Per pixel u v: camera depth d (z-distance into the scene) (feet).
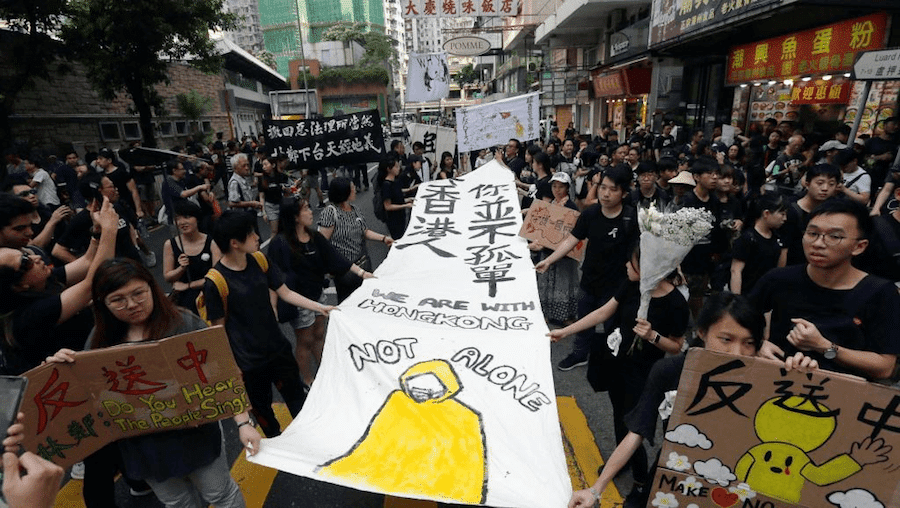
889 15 24.91
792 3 24.57
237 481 11.06
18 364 8.22
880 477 5.45
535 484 7.41
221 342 6.95
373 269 24.76
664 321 8.59
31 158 32.07
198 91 82.28
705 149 27.53
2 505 4.63
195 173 28.89
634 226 12.82
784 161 25.46
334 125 22.33
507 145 29.07
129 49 42.50
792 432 5.64
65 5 37.93
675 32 38.29
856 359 6.70
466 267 14.82
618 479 10.74
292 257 13.03
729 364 5.59
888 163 22.74
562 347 16.44
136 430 7.16
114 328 7.26
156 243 32.17
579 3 56.70
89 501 8.95
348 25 302.66
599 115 77.56
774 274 7.96
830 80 30.96
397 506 10.12
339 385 9.87
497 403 9.00
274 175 26.84
